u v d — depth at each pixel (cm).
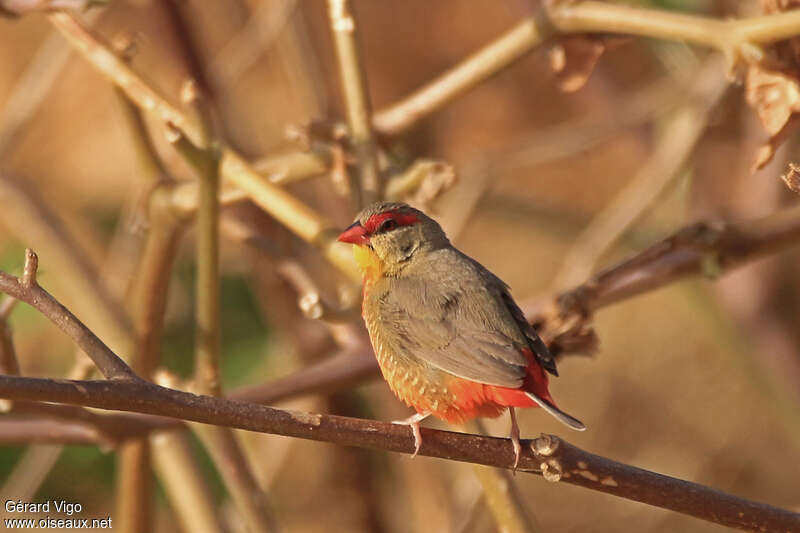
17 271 952
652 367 1717
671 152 1131
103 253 1476
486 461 582
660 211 1435
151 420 765
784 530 572
